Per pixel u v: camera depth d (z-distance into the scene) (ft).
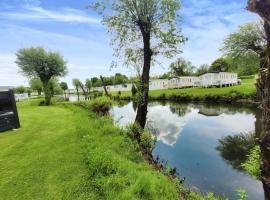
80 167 19.42
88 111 55.93
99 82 294.66
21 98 216.13
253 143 39.11
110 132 32.68
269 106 7.85
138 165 20.57
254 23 85.35
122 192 14.37
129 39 42.55
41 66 108.37
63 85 256.93
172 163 30.32
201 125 57.62
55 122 45.57
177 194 16.19
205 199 17.83
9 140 30.25
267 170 8.04
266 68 8.17
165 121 64.90
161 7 38.04
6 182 16.76
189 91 148.87
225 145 39.22
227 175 26.84
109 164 18.39
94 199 14.12
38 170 18.93
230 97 105.60
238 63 97.14
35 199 14.26
